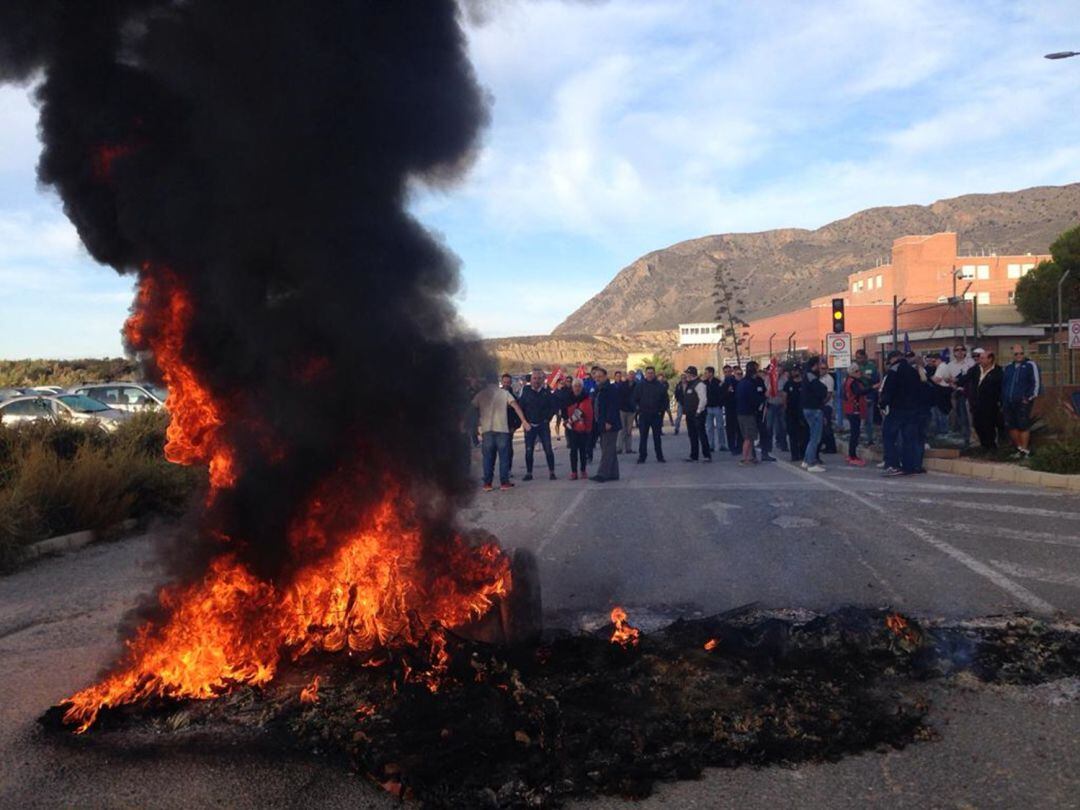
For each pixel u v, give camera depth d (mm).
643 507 10094
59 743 3764
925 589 5941
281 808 3156
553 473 13719
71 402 19406
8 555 7953
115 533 9539
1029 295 53656
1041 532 7910
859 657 4469
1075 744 3518
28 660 5125
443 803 3139
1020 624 5012
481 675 4176
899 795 3154
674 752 3475
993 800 3104
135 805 3201
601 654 4492
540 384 13570
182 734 3795
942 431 17266
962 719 3785
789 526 8508
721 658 4391
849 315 51469
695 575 6574
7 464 10203
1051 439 13367
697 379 17250
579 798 3184
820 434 13797
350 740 3621
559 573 6730
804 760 3434
